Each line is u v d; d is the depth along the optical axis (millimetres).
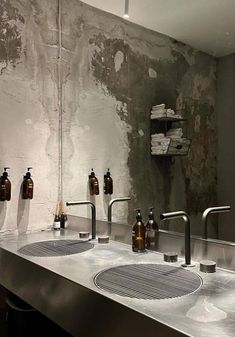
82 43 2623
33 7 2459
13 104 2348
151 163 2160
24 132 2396
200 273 1531
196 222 1845
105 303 1199
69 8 2615
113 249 1995
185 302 1161
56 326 1934
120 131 2402
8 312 1953
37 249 1966
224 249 1625
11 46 2342
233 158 1709
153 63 2217
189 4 1998
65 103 2588
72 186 2598
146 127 2246
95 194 2516
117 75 2453
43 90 2498
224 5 1826
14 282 1819
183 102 1998
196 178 1871
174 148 2035
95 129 2545
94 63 2584
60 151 2576
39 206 2467
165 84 2127
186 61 1993
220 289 1308
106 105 2504
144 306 1116
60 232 2482
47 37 2527
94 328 1241
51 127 2531
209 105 1837
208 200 1799
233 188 1691
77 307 1338
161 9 2172
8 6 2330
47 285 1537
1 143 2289
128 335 1097
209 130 1832
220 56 1803
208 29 1883
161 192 2086
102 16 2570
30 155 2424
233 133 1720
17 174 2359
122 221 2316
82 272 1498
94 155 2533
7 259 1910
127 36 2412
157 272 1530
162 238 1927
